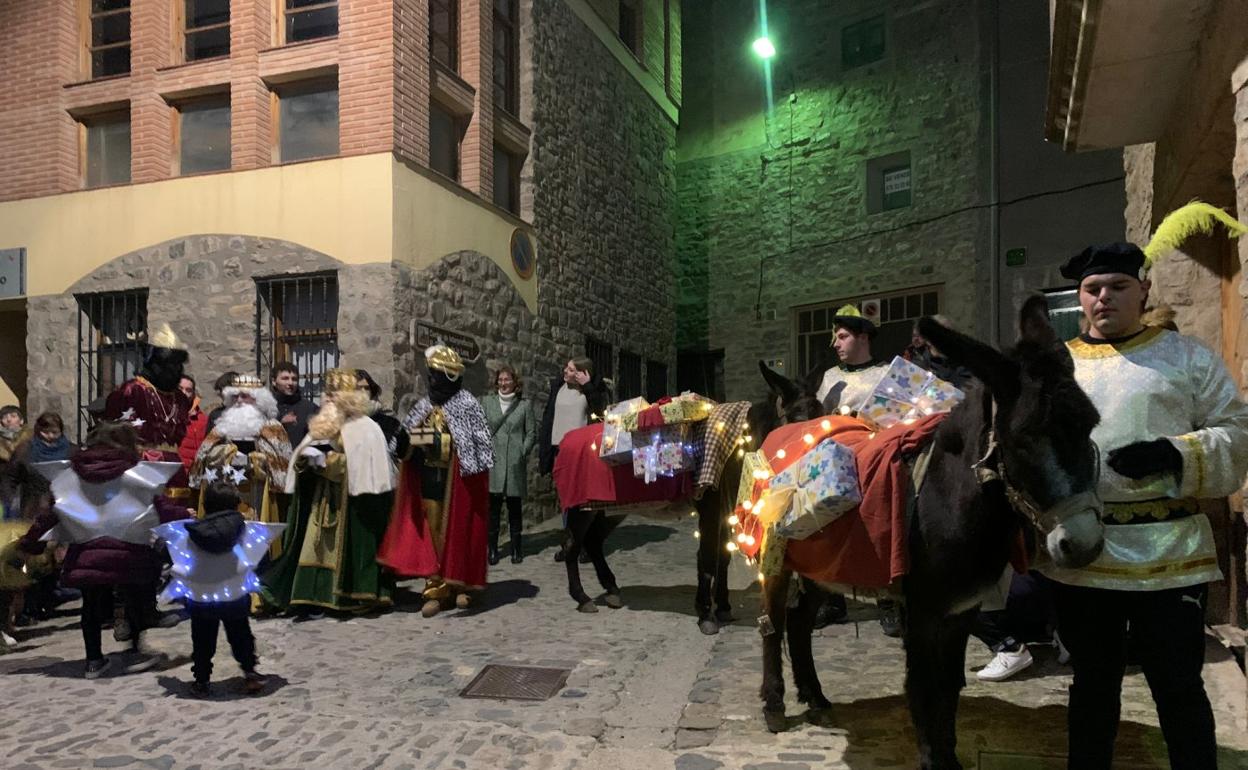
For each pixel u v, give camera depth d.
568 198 10.76
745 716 3.56
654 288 13.57
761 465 3.47
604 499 5.29
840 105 13.30
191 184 7.80
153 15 8.20
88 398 8.16
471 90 8.81
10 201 8.41
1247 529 2.90
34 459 5.93
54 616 5.91
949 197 11.98
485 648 4.72
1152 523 2.27
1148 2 3.43
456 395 5.81
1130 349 2.40
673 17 14.53
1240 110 3.07
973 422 2.47
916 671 2.62
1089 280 2.42
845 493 2.68
